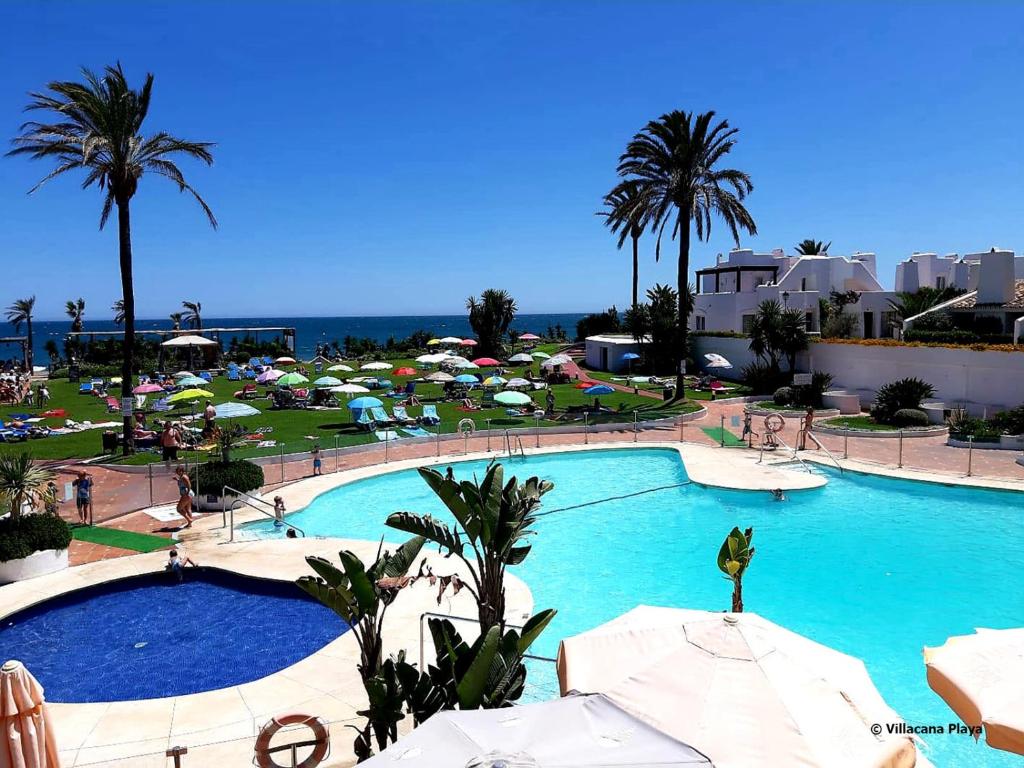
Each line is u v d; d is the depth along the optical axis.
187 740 9.69
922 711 10.93
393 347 79.94
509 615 13.87
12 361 70.19
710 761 5.30
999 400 31.92
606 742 5.43
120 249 26.98
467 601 14.33
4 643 13.21
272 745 9.55
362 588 8.55
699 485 23.91
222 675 12.04
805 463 26.66
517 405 39.78
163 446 26.50
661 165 40.09
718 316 54.84
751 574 16.69
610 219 46.78
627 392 45.75
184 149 26.92
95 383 49.41
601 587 16.08
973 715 6.57
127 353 27.58
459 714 5.93
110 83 25.33
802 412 36.38
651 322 54.69
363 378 51.69
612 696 6.61
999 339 35.66
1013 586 15.74
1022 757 9.62
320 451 27.20
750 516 21.22
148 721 10.19
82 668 12.29
